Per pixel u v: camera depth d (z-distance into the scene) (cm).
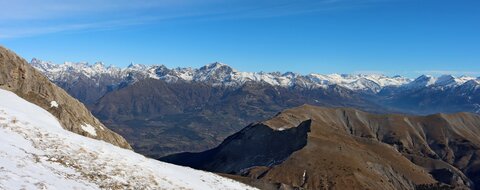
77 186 3086
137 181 3819
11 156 3183
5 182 2545
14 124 4019
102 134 11975
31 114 6003
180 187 4184
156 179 4078
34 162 3262
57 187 2862
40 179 2886
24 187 2578
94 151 4122
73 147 4006
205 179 5225
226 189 5100
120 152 4516
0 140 3500
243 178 10788
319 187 18000
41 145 3775
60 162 3534
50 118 6500
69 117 11062
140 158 4681
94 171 3634
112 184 3494
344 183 18325
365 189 18225
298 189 11188
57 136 4144
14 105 6025
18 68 11169
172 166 5316
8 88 10506
